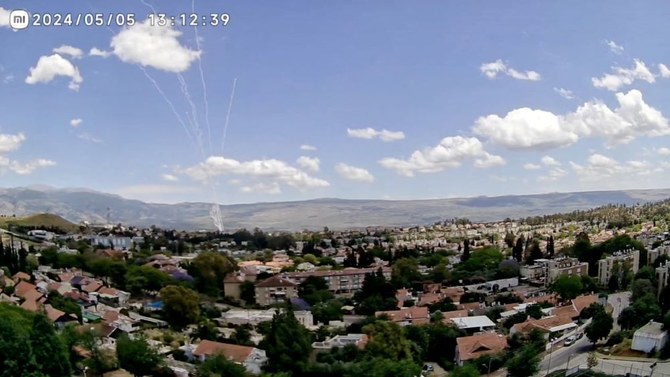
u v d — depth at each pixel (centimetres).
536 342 12519
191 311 15712
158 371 10638
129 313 16288
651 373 9806
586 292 18225
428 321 15038
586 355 11525
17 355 8106
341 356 12250
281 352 11800
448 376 10594
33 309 12575
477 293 19250
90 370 10444
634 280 17512
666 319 11325
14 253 17862
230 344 12769
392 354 12094
